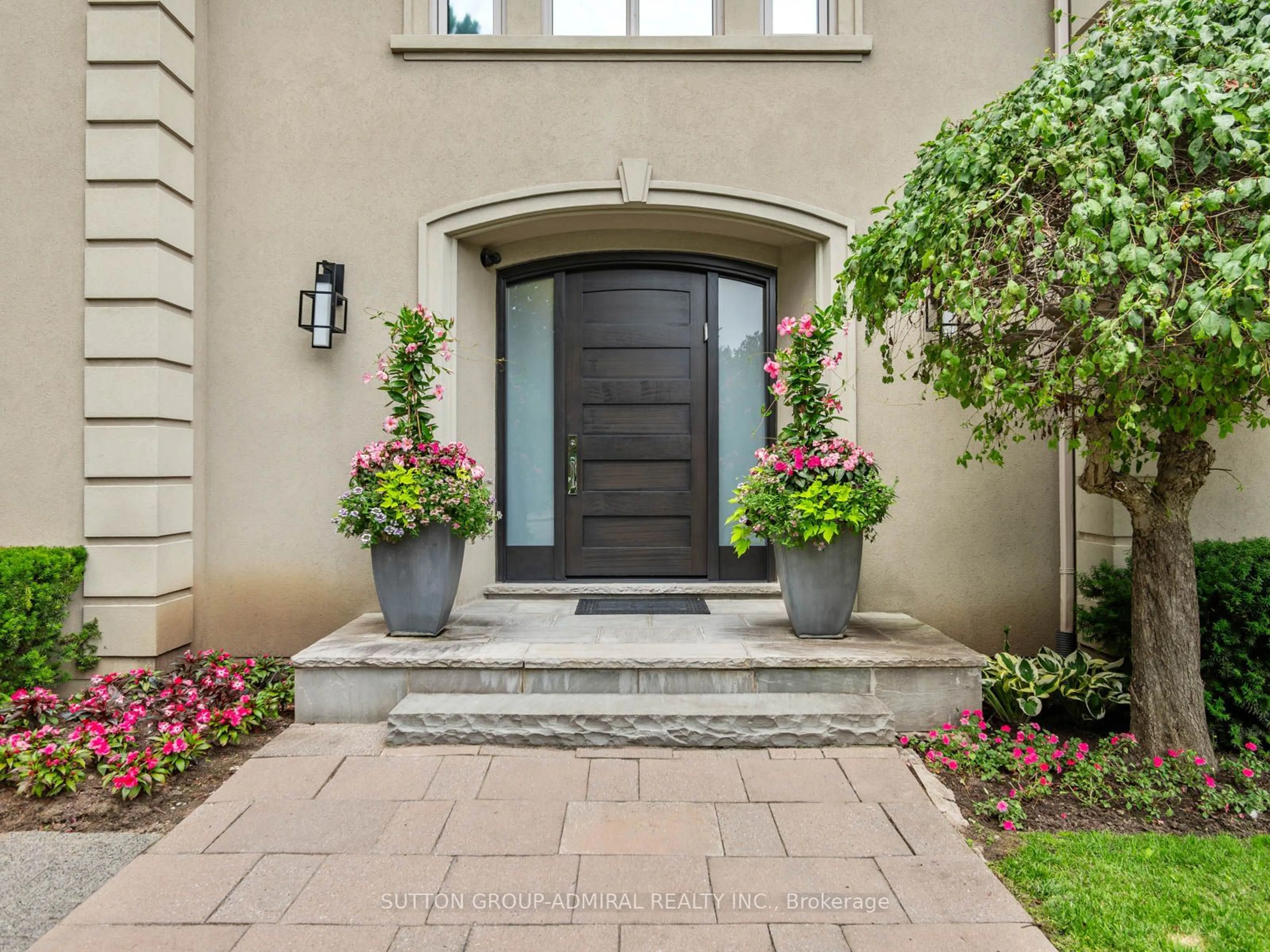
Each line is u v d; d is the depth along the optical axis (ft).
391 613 11.55
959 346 9.37
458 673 10.55
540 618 13.10
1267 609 9.86
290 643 13.83
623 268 15.48
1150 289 6.84
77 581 12.26
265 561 13.83
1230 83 7.06
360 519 11.26
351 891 6.68
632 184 13.87
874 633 12.04
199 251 13.75
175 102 13.02
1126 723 10.94
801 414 11.85
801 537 11.19
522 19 14.43
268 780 8.78
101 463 12.47
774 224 14.11
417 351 11.87
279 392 13.85
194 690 10.98
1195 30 7.73
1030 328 11.14
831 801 8.35
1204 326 6.50
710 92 14.08
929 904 6.53
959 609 13.91
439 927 6.20
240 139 13.94
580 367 15.40
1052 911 6.38
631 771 9.04
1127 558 11.59
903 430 13.91
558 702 10.07
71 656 12.10
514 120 14.06
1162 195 7.33
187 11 13.33
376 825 7.81
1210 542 11.19
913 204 9.19
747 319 15.43
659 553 15.40
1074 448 9.27
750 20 14.35
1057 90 7.88
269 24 14.01
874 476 11.64
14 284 12.56
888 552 13.91
